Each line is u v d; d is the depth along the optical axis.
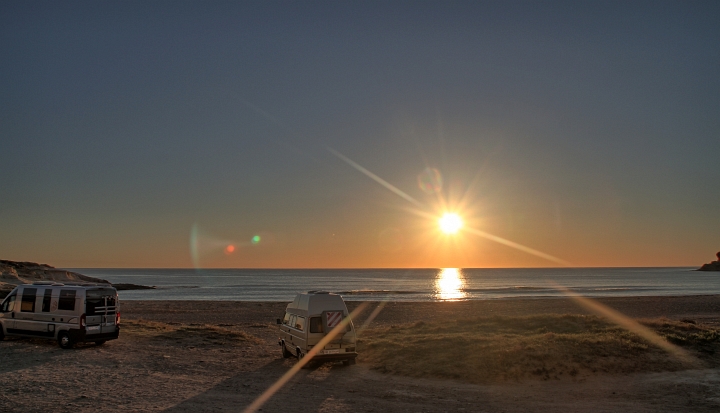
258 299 80.50
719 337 20.92
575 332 23.83
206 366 19.27
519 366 17.00
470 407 13.20
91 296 21.55
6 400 12.77
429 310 53.88
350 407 13.10
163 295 91.38
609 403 13.59
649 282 153.12
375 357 20.44
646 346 19.23
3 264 88.75
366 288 120.94
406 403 13.62
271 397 14.18
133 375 16.73
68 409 12.07
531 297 82.06
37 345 21.69
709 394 14.41
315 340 18.53
